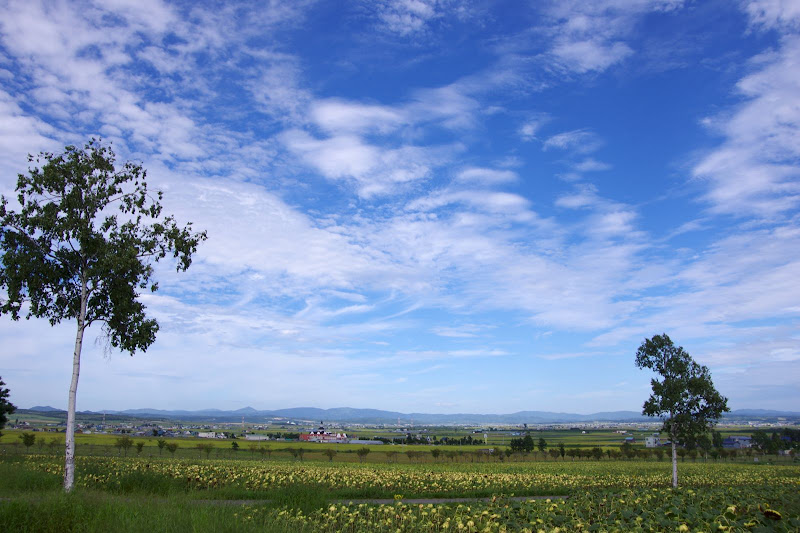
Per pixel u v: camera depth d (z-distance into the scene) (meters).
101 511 13.59
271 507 19.52
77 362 27.38
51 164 27.23
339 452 117.25
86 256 28.47
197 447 111.69
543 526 16.62
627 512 18.69
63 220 27.08
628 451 117.19
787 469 72.56
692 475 59.31
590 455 115.50
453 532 17.59
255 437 187.88
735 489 34.47
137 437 142.75
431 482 42.47
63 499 14.66
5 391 63.38
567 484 45.72
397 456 111.69
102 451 85.56
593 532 16.25
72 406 26.78
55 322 28.95
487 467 74.81
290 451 105.44
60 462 46.78
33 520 13.11
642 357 45.72
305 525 16.14
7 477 27.95
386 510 20.17
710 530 14.72
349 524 18.39
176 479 34.38
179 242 29.39
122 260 27.17
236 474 40.16
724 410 42.97
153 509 14.21
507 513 19.11
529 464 86.69
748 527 15.03
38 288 27.30
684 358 44.62
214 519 13.01
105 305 29.20
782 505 21.59
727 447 151.88
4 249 26.88
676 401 43.12
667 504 21.47
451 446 163.12
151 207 29.84
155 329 29.50
